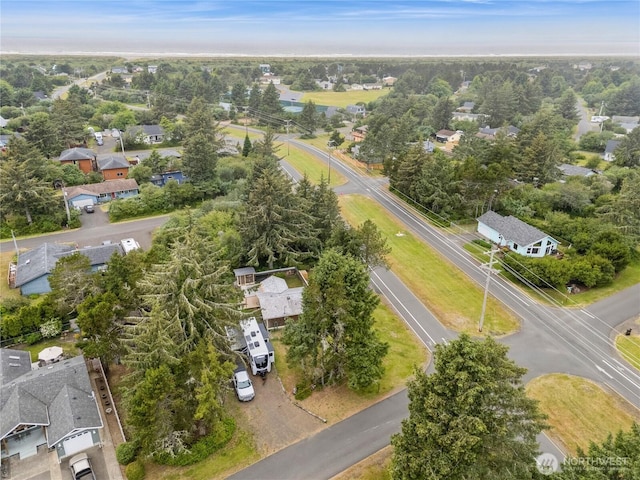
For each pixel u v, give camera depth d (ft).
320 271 111.45
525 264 162.50
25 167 210.38
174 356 95.25
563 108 476.54
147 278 104.42
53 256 163.63
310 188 187.73
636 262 183.83
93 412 96.53
